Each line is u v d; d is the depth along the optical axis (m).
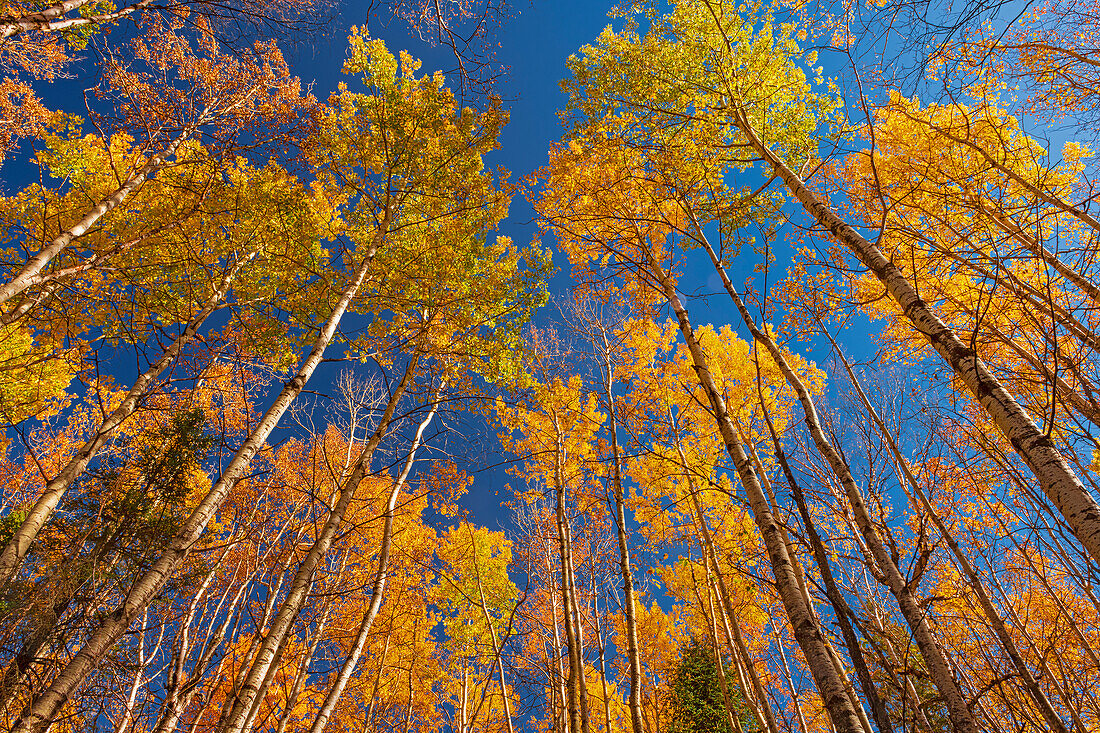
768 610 7.58
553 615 8.58
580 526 8.41
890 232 5.62
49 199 7.42
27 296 5.92
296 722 7.91
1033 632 5.26
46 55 5.95
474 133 8.03
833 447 3.84
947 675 2.85
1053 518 3.60
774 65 6.61
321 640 6.32
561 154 6.52
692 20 6.72
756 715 6.20
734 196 5.83
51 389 7.38
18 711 3.66
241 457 4.91
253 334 6.45
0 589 3.98
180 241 7.14
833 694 2.47
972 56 3.55
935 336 3.38
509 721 7.67
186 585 4.92
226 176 7.60
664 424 7.18
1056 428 4.02
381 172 8.20
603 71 6.84
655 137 6.50
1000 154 5.84
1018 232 4.30
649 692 9.59
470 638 9.43
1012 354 5.65
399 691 9.45
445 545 10.06
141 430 5.65
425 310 7.71
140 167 7.88
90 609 4.29
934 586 5.08
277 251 7.39
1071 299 4.67
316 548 4.56
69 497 5.06
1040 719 4.09
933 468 4.33
